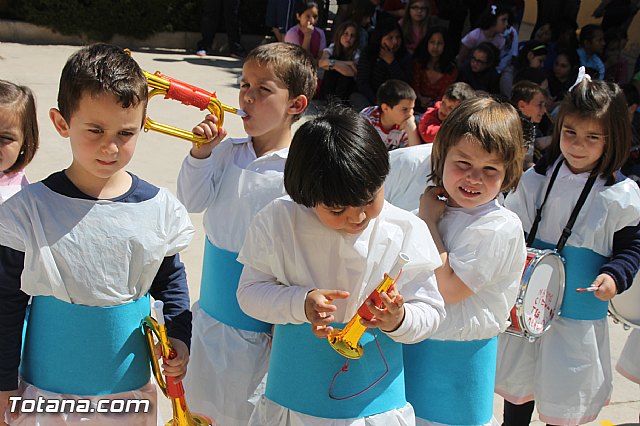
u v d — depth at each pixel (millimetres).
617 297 3576
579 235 3201
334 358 2229
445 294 2521
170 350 2254
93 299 2189
